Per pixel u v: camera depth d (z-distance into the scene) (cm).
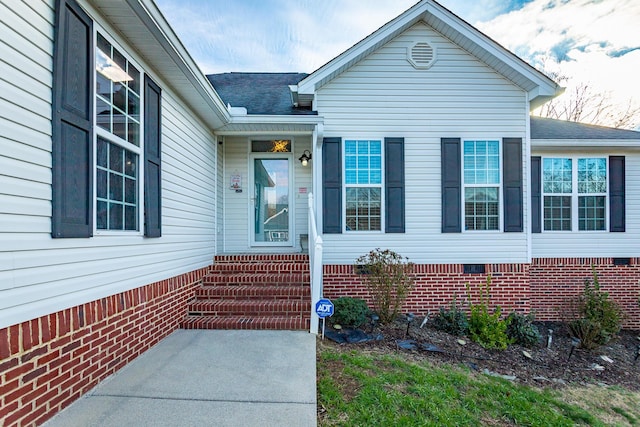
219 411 246
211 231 588
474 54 632
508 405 339
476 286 623
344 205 623
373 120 628
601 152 760
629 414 392
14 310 203
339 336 457
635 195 760
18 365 205
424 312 617
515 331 564
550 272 743
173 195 433
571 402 401
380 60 630
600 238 753
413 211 628
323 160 622
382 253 565
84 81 262
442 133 633
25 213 211
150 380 291
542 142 725
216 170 620
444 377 369
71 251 250
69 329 247
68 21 245
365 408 278
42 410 222
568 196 759
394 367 377
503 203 632
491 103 636
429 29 632
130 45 332
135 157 347
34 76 219
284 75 927
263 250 686
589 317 628
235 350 364
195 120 514
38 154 221
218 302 479
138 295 344
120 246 313
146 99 359
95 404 251
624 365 546
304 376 304
